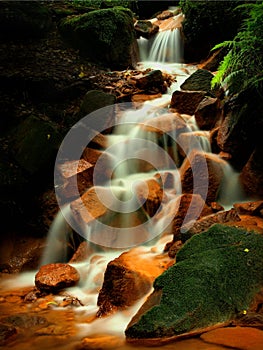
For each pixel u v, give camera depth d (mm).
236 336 2398
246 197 4574
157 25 8672
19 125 5398
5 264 4418
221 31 7344
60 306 3314
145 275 3127
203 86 5609
